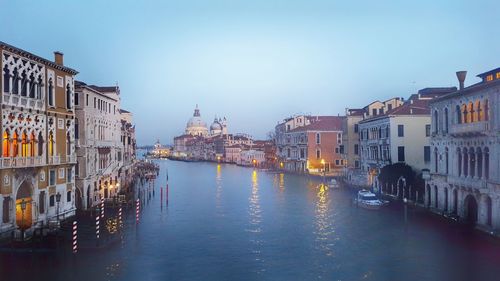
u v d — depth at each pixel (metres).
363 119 70.50
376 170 60.69
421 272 25.52
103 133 52.00
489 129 32.28
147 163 131.88
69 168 39.81
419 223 38.16
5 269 25.62
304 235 35.56
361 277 25.03
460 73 40.16
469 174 35.75
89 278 24.70
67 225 36.53
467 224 35.59
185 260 28.72
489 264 26.56
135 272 26.02
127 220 42.12
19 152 32.28
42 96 35.16
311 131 94.00
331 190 66.50
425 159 55.69
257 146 169.62
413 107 57.09
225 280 24.84
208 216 45.09
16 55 31.75
